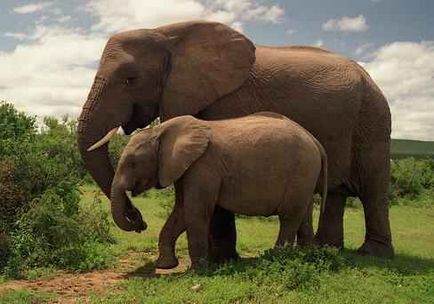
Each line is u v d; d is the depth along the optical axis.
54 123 25.22
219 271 8.30
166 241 9.02
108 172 9.71
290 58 10.29
